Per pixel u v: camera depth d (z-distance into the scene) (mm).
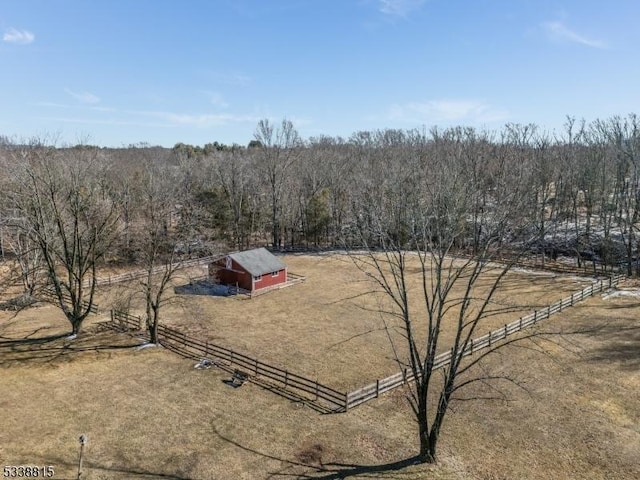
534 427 19406
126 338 30094
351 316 34531
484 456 17484
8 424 19672
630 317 31688
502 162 44375
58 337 30141
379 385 22484
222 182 59906
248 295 40156
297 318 34281
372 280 44125
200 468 16859
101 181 43969
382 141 95500
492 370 24719
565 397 21750
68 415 20484
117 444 18312
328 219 59531
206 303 38000
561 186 52281
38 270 37719
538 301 35969
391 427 19656
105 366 25766
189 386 23469
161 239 35125
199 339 30094
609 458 17281
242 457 17547
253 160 75188
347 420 20234
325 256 55000
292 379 23641
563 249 51750
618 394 21875
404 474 16422
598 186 57062
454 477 16281
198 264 47938
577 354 26312
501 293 38375
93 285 31281
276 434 19141
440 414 16922
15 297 37781
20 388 22984
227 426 19734
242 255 42250
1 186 36438
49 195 31812
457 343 16719
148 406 21391
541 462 17094
